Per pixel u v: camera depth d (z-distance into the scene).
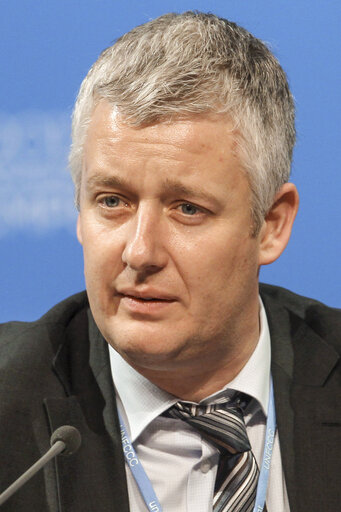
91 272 3.40
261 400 3.79
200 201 3.26
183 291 3.30
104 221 3.37
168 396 3.70
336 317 4.34
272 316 4.21
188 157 3.21
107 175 3.26
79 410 3.75
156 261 3.23
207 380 3.67
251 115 3.40
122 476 3.57
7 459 3.62
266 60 3.60
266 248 3.67
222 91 3.31
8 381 3.84
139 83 3.26
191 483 3.67
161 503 3.65
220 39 3.47
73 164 3.59
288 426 3.78
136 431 3.69
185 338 3.35
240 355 3.71
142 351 3.34
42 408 3.77
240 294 3.47
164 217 3.29
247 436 3.62
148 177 3.22
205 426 3.62
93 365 3.90
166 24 3.54
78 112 3.54
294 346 4.10
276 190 3.62
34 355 3.95
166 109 3.21
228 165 3.30
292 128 3.78
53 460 3.62
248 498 3.53
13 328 4.24
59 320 4.13
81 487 3.54
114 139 3.26
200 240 3.29
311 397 3.88
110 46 3.58
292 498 3.62
